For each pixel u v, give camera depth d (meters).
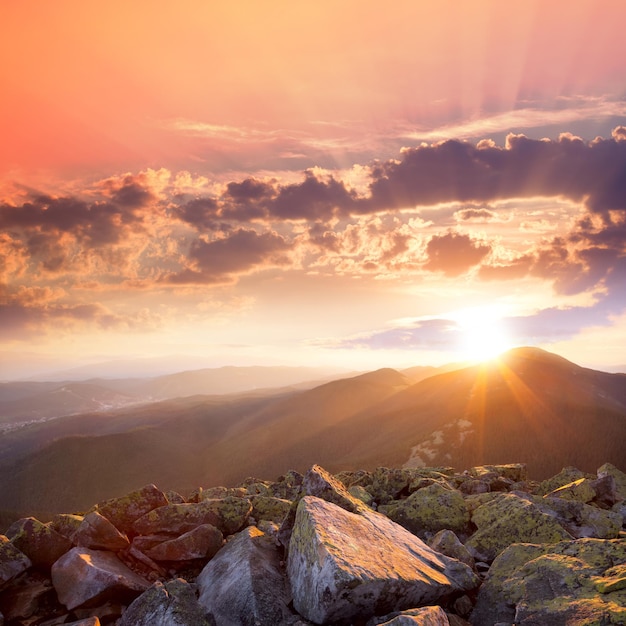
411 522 16.45
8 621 10.80
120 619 10.48
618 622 8.35
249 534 13.24
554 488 23.48
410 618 8.44
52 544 12.63
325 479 14.38
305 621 9.72
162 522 14.39
